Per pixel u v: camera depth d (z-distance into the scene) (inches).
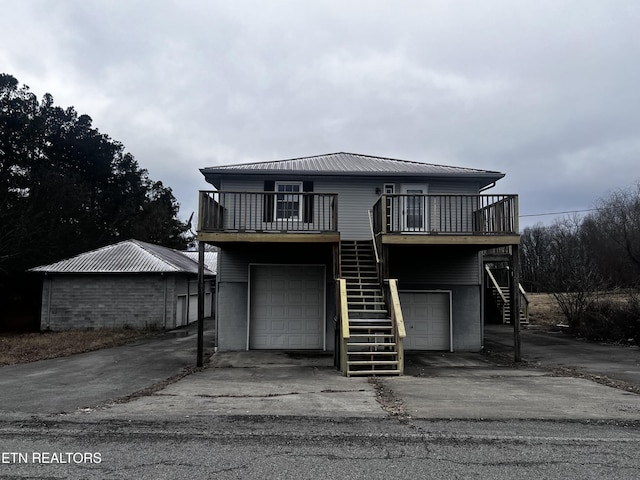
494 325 894.4
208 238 460.1
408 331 558.9
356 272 486.3
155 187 1964.8
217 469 163.2
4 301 1061.1
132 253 925.8
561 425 215.9
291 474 158.9
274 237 466.6
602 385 322.0
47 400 279.6
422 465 167.2
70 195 1232.8
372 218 540.4
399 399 271.3
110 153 1573.6
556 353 520.7
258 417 228.7
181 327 895.1
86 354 534.0
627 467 165.0
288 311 557.0
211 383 334.6
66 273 829.2
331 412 238.4
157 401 267.4
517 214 463.2
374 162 657.6
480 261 566.6
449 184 580.4
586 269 813.9
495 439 195.6
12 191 1135.6
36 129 1270.9
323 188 575.2
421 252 551.2
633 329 597.3
